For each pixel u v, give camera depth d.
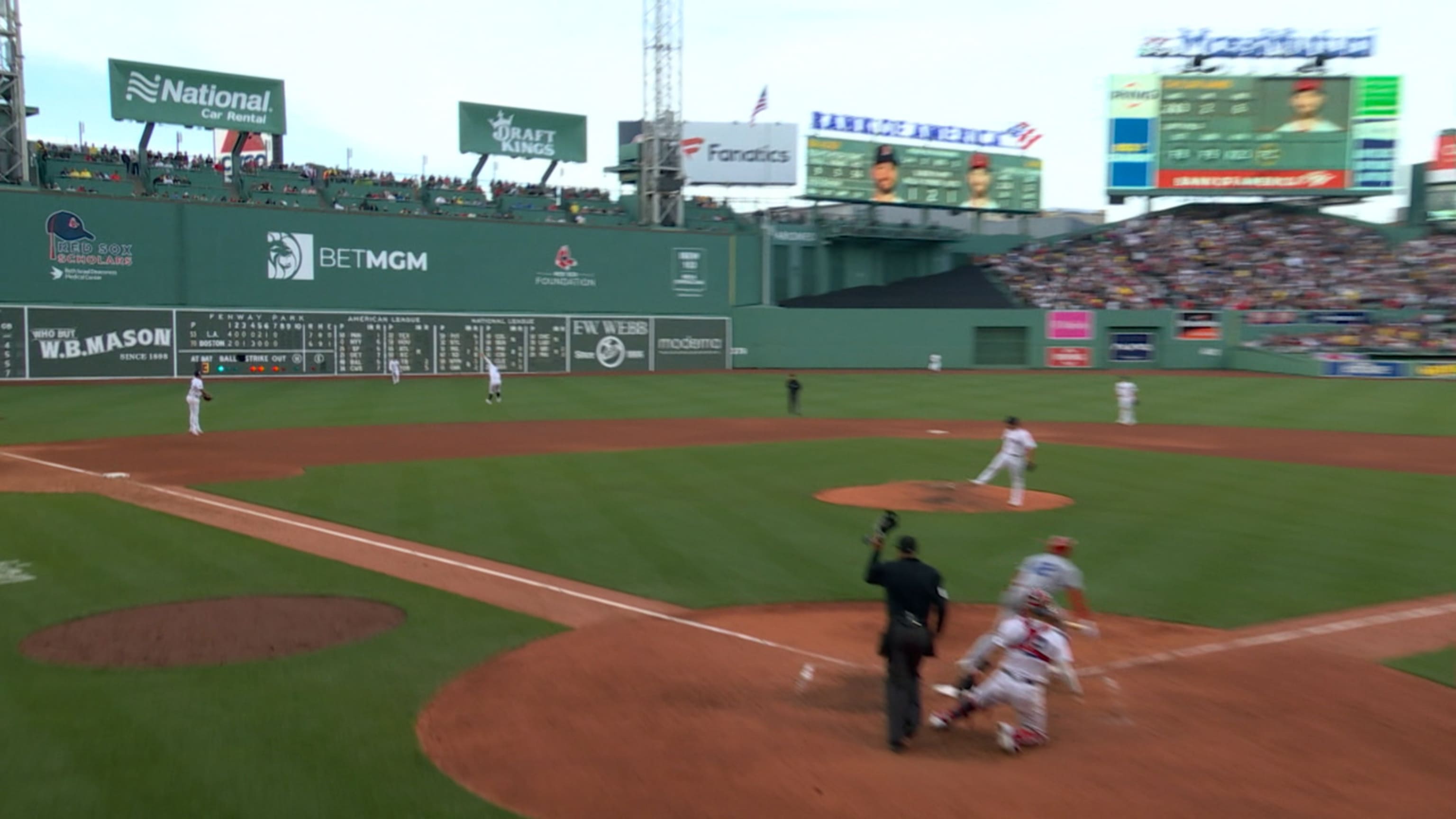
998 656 11.91
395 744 9.10
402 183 70.75
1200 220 92.94
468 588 14.70
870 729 9.63
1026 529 19.50
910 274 89.12
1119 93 88.00
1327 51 88.50
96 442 31.58
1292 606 14.22
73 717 9.61
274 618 13.05
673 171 75.69
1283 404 50.84
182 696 10.20
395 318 62.44
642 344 70.62
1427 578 15.81
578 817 7.75
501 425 38.59
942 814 7.86
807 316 75.56
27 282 53.62
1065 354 78.94
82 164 59.50
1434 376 69.12
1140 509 21.78
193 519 19.48
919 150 86.06
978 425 41.00
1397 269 83.19
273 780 8.30
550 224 67.19
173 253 56.91
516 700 10.29
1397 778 8.62
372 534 18.30
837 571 15.95
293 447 30.98
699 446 32.31
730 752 9.04
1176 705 10.35
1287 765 8.88
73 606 13.45
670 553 17.08
